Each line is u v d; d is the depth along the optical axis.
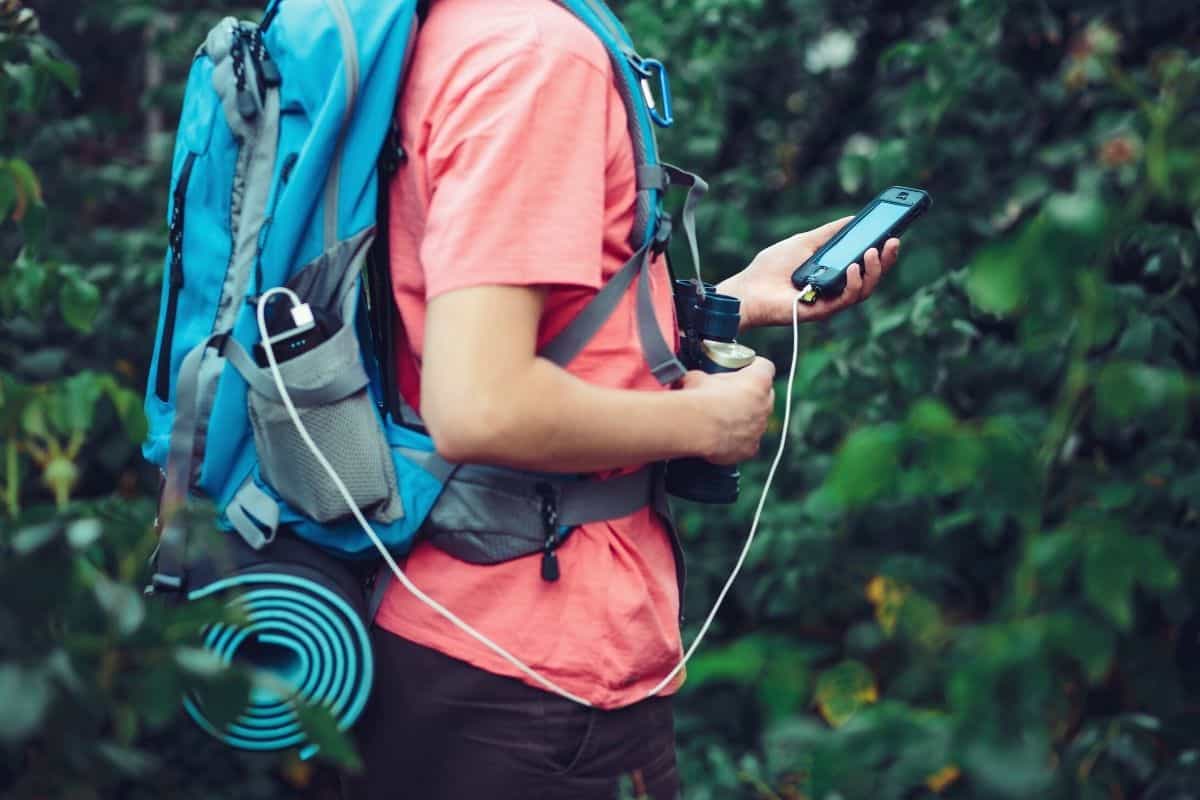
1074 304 1.17
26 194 1.91
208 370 1.43
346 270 1.41
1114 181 2.20
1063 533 1.24
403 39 1.38
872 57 3.62
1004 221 2.77
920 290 2.55
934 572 2.46
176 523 1.27
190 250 1.49
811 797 1.15
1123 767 1.93
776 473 2.95
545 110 1.30
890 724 1.13
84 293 2.00
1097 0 2.79
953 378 2.59
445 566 1.42
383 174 1.42
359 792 1.51
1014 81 2.73
